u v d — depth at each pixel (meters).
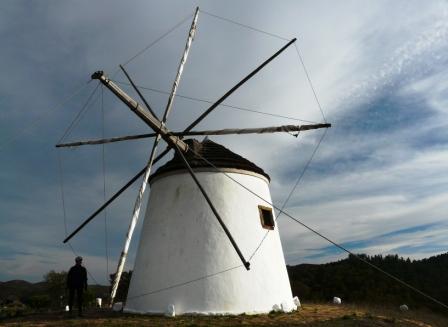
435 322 11.20
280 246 11.48
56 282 26.75
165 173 11.15
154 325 7.89
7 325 8.15
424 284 26.62
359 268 30.41
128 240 9.53
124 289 19.09
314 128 10.59
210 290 9.46
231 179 10.87
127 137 11.09
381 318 9.70
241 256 8.42
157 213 10.87
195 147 11.48
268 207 11.44
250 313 9.44
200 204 10.46
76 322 8.34
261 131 10.77
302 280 29.22
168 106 11.10
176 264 9.86
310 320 8.73
